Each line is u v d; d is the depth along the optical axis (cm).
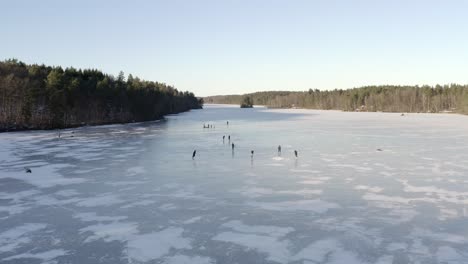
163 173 2892
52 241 1603
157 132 6253
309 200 2158
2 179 2714
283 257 1436
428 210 1959
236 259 1421
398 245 1530
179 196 2258
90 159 3516
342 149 4144
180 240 1603
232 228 1734
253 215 1908
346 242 1566
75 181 2644
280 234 1658
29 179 2711
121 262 1407
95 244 1570
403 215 1886
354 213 1925
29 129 6750
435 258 1411
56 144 4619
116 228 1745
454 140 4938
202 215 1914
